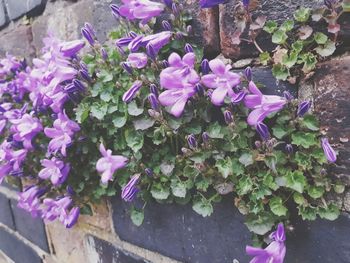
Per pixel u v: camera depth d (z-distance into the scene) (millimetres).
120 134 292
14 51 454
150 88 252
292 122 220
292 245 238
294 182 221
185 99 233
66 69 292
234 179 243
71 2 363
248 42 238
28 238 496
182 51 265
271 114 227
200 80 232
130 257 345
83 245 403
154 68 261
